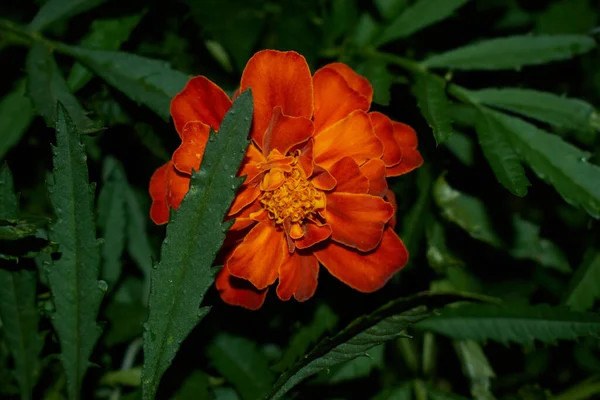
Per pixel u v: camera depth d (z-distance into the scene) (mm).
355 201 323
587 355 395
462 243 394
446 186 382
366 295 370
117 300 377
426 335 380
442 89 358
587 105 359
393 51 389
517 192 345
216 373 374
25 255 334
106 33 362
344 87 325
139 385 371
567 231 396
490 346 402
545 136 353
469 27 396
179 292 319
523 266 397
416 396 372
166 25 384
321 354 326
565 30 396
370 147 324
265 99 324
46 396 370
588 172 349
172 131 367
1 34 354
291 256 328
